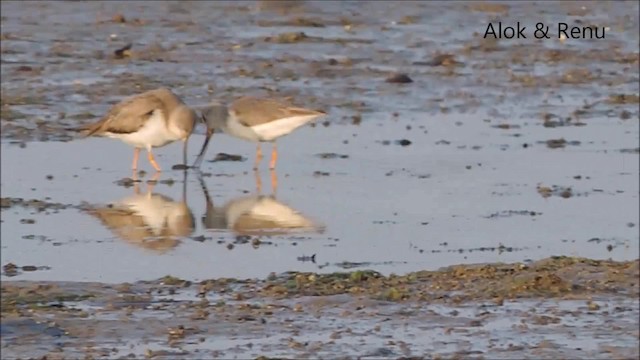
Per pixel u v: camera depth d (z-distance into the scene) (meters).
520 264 13.78
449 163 19.03
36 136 19.88
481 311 12.44
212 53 25.08
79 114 20.91
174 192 17.64
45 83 22.67
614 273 13.45
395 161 19.12
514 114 21.75
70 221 16.09
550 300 12.75
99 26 26.72
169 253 14.70
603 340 11.73
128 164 19.00
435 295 12.84
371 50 25.61
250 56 24.94
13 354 11.32
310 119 18.69
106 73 23.50
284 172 18.66
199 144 20.19
